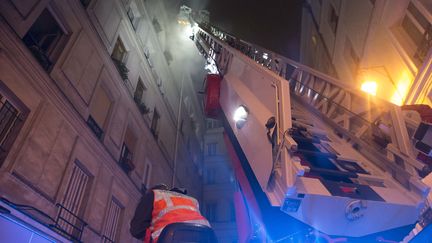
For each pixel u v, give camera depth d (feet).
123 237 36.06
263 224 12.07
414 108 15.28
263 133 13.35
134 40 48.55
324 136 16.90
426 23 27.71
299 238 10.54
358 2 41.22
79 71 31.22
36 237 19.01
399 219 10.20
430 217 10.41
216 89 24.50
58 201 25.02
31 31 27.20
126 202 38.40
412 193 10.93
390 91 33.76
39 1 26.37
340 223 9.71
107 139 35.96
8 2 23.03
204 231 8.18
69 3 30.50
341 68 48.67
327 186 10.19
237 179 16.92
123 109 41.68
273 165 11.10
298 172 9.57
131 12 49.83
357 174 12.12
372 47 37.42
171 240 7.61
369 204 9.69
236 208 16.55
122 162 40.22
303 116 19.83
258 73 17.33
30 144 22.62
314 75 24.59
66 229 25.86
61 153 26.25
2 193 19.52
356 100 19.62
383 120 16.55
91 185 30.60
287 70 28.71
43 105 24.63
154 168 51.65
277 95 13.46
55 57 28.30
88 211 29.22
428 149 11.76
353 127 19.29
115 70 39.70
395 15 32.12
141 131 47.96
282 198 9.77
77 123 29.07
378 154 14.92
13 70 21.98
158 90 59.21
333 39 51.78
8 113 21.91
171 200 8.86
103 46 37.11
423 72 25.20
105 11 39.04
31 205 21.86
